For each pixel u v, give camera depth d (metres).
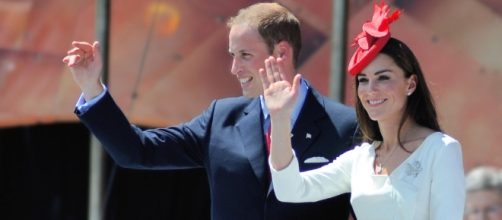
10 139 27.06
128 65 21.48
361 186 10.80
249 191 12.02
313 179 11.18
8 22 23.09
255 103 12.44
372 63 10.69
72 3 22.41
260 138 12.15
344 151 11.95
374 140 11.13
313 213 11.83
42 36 22.77
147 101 21.39
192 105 21.03
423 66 18.84
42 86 22.78
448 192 10.23
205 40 20.95
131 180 25.70
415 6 18.88
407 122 10.80
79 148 26.78
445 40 18.69
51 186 27.03
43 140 26.95
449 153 10.34
